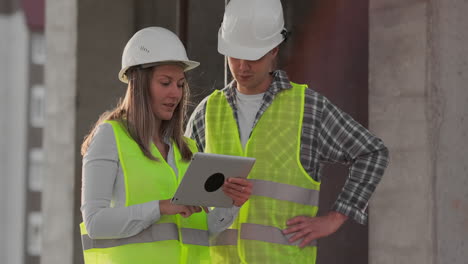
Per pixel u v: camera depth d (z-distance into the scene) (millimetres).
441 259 4031
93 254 3115
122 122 3154
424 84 4078
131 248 3072
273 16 3553
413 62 4129
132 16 6480
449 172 4109
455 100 4164
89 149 3088
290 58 4914
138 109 3148
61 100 6535
